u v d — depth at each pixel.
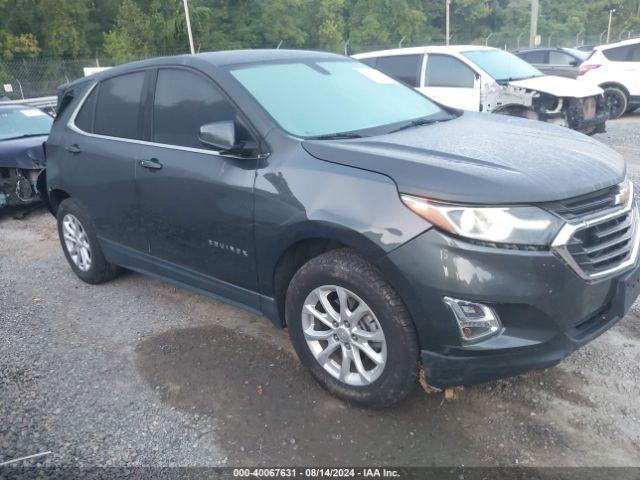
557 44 61.41
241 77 3.62
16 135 8.20
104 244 4.70
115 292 4.93
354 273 2.87
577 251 2.63
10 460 2.87
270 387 3.37
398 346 2.81
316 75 3.96
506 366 2.65
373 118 3.72
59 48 43.66
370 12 62.22
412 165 2.80
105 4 48.38
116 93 4.39
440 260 2.59
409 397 3.19
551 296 2.58
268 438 2.94
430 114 4.05
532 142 3.24
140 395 3.37
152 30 37.81
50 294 4.99
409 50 10.05
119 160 4.18
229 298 3.72
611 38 68.12
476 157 2.92
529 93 8.90
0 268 5.79
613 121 13.16
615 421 2.91
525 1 69.06
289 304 3.25
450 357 2.71
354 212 2.81
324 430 2.97
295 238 3.06
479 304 2.59
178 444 2.94
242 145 3.31
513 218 2.56
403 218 2.68
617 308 2.86
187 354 3.79
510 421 2.96
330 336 3.12
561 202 2.64
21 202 7.46
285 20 52.75
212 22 48.78
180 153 3.72
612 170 2.97
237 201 3.33
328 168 2.99
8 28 42.03
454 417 3.01
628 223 2.93
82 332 4.21
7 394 3.45
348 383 3.09
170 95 3.90
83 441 2.99
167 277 4.18
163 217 3.91
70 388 3.48
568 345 2.70
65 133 4.83
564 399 3.10
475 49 9.83
